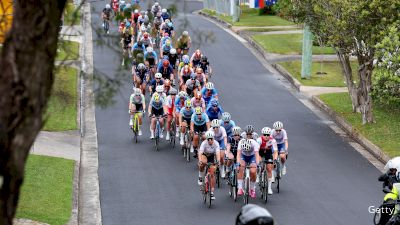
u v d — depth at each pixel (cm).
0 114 665
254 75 5144
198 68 4094
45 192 2627
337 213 2620
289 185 2950
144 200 2741
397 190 2225
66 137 3512
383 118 3897
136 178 3014
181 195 2808
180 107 3475
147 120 3959
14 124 668
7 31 698
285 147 2900
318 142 3606
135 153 3381
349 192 2872
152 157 3325
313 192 2866
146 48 4438
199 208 2666
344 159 3338
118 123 3875
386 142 3488
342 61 4053
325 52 5812
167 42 4684
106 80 1163
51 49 700
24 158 679
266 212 605
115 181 2969
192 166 3197
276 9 7694
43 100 689
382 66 3431
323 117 4094
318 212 2627
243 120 3972
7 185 678
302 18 3916
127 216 2564
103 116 3978
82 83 4347
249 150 2608
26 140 675
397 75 3403
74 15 1052
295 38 6525
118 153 3369
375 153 3409
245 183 2650
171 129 3503
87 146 3462
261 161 2759
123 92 4397
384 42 3350
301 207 2681
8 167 671
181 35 1450
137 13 5056
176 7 1463
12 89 668
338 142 3616
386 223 2208
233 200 2762
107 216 2562
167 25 5191
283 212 2622
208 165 2686
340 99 4381
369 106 3794
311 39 4888
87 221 2500
